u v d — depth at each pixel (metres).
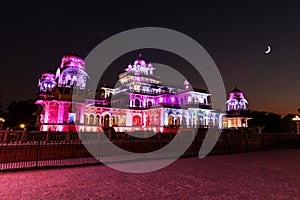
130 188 8.38
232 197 7.29
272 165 13.98
